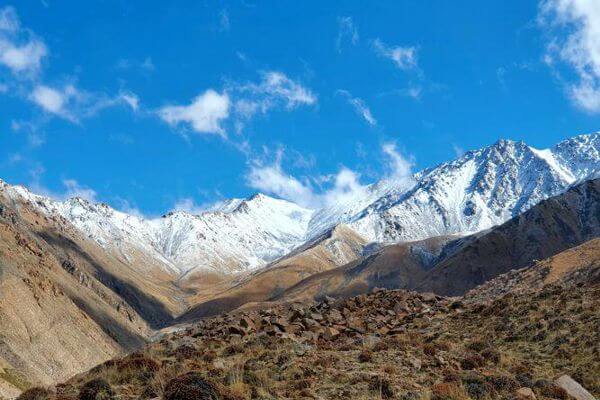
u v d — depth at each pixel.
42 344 100.06
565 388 19.08
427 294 37.62
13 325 96.38
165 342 24.66
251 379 17.59
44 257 194.00
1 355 78.69
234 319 30.61
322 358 20.70
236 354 21.94
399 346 22.95
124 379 18.64
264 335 23.73
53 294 130.38
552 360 23.28
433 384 18.36
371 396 17.02
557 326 25.70
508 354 24.09
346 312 31.50
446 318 30.05
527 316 27.44
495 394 17.77
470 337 26.48
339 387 17.69
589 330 24.38
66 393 17.94
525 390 18.06
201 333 26.94
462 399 16.98
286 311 32.72
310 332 25.30
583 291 29.53
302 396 16.66
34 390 18.50
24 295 110.44
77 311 134.50
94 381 17.31
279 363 20.05
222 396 15.18
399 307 32.91
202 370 18.94
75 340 114.69
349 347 22.72
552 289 30.98
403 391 17.44
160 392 16.22
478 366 21.47
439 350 23.06
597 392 20.16
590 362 22.08
